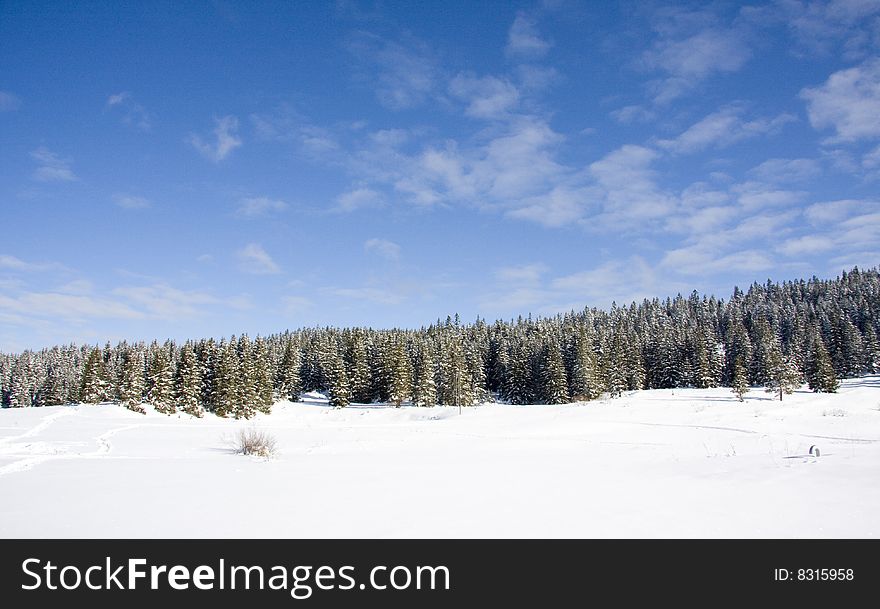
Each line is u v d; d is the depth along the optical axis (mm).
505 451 25281
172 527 9672
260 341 94000
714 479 13367
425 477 15383
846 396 57031
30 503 11219
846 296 144750
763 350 95438
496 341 110188
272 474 15891
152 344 100812
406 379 83688
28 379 97625
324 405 87125
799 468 13906
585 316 154750
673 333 107875
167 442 29625
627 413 52500
